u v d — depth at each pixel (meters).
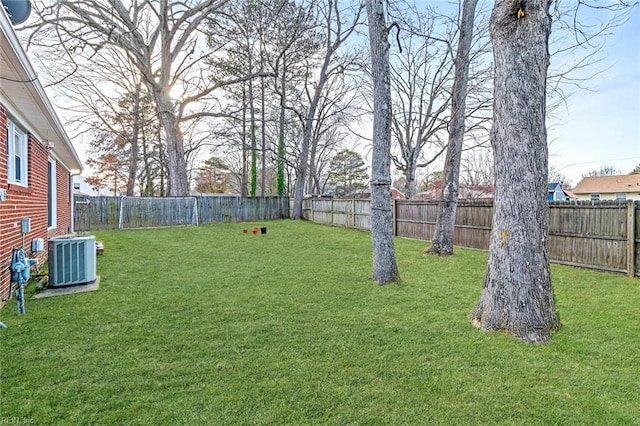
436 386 2.41
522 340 3.16
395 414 2.10
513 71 3.34
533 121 3.30
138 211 15.45
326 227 14.79
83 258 5.11
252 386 2.38
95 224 14.47
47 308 4.03
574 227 6.93
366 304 4.26
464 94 7.94
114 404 2.17
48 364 2.67
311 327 3.48
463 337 3.25
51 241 4.90
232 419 2.04
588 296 4.75
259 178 32.75
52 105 4.88
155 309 4.01
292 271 6.15
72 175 12.80
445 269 6.46
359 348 3.00
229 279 5.52
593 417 2.08
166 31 15.08
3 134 4.22
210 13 14.41
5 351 2.89
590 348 3.02
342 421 2.03
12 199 4.57
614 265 6.30
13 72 3.62
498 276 3.41
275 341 3.14
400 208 11.73
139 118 19.12
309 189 32.59
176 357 2.80
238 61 18.47
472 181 24.33
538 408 2.17
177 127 16.61
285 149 22.80
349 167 32.31
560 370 2.65
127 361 2.73
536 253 3.29
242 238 11.01
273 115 22.48
